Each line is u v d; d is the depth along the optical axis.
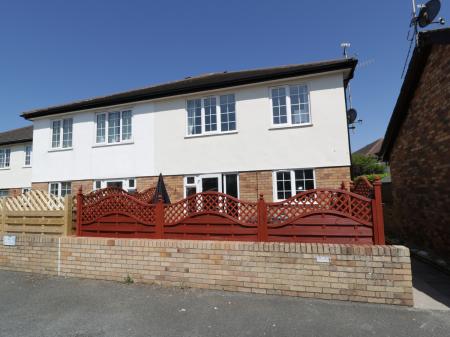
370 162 27.17
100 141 13.00
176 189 11.44
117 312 4.60
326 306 4.71
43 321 4.33
